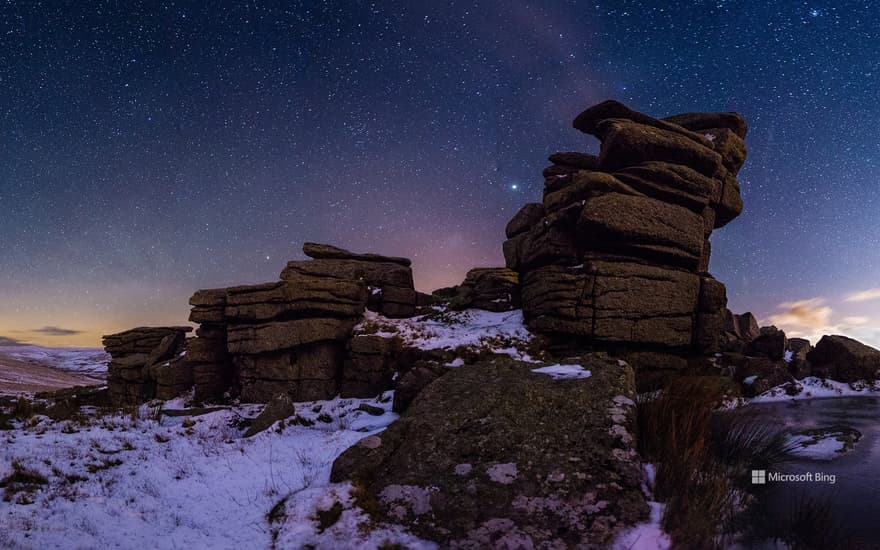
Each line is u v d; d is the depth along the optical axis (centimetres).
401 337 1573
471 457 697
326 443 930
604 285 1545
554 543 533
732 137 1922
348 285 1706
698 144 1741
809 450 808
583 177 1656
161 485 700
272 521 585
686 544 507
